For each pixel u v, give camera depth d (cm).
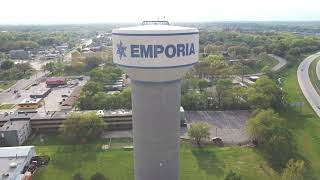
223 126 11525
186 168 8506
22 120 11231
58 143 10406
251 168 8469
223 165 8656
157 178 3991
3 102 15100
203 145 9981
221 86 14062
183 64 3550
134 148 4072
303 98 15075
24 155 8688
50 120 11350
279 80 18312
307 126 11462
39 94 15800
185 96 13538
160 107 3766
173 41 3422
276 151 8925
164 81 3672
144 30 3394
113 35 3716
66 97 15525
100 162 8950
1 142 10206
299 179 7200
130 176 8144
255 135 9819
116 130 11369
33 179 8088
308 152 9394
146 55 3438
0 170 7944
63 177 8175
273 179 7912
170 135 3894
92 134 10544
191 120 12181
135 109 3881
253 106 12962
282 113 12888
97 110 12569
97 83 16000
